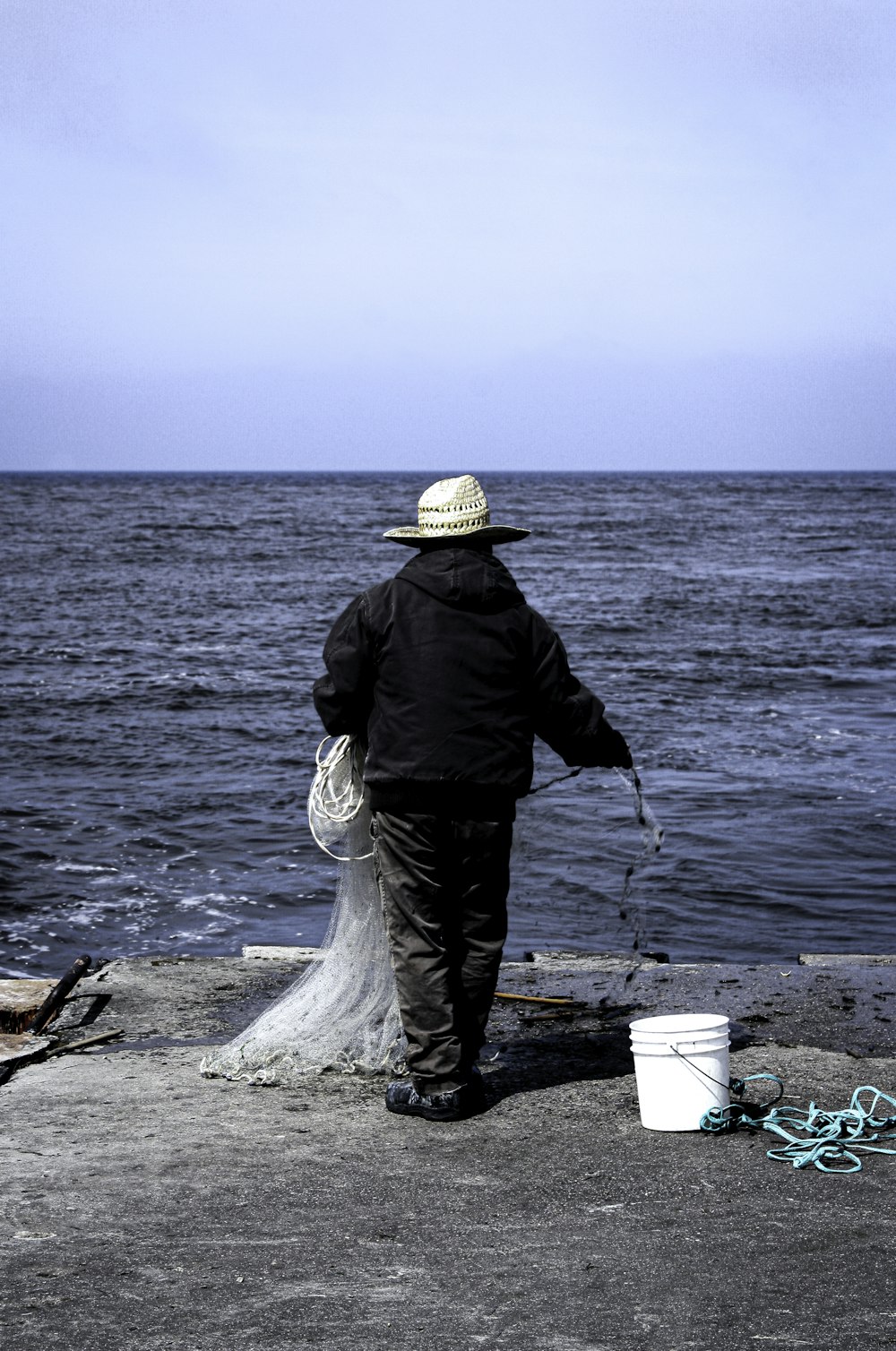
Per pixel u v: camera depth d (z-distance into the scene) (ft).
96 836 38.34
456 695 12.67
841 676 72.43
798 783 44.75
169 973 18.24
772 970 18.11
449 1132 12.17
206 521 256.93
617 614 106.42
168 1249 9.64
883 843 37.11
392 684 12.79
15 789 44.11
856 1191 10.59
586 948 27.91
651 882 33.09
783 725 57.06
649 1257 9.43
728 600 118.93
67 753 50.39
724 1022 12.42
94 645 84.28
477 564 12.97
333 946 14.40
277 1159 11.46
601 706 13.39
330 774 13.92
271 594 122.72
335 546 190.80
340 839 14.12
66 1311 8.68
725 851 36.06
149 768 47.93
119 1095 13.25
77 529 223.51
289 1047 14.02
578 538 218.79
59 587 126.31
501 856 13.00
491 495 454.40
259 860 36.06
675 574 149.59
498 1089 13.50
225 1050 14.14
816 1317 8.49
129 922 30.50
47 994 16.88
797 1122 12.02
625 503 394.32
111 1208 10.39
